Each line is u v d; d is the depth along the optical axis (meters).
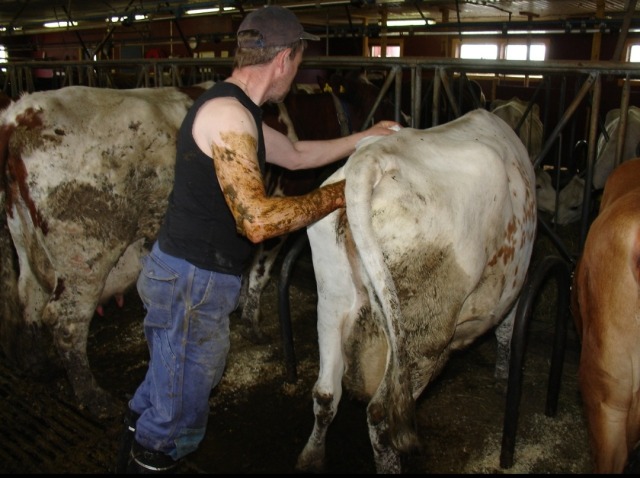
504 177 2.30
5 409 3.07
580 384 2.10
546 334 3.67
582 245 3.60
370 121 4.07
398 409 1.94
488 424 2.95
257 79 1.86
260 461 2.70
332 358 2.27
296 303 4.48
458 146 2.25
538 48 10.85
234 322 4.18
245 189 1.67
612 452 1.98
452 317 2.19
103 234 3.05
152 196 3.21
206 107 1.76
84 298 3.03
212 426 2.97
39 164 2.87
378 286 1.89
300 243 3.00
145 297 1.95
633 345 1.87
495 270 2.40
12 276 3.27
